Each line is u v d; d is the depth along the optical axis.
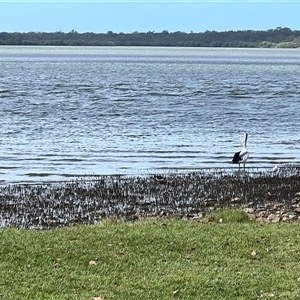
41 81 81.44
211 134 35.81
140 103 53.84
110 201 19.61
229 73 109.38
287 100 58.44
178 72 110.81
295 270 11.07
